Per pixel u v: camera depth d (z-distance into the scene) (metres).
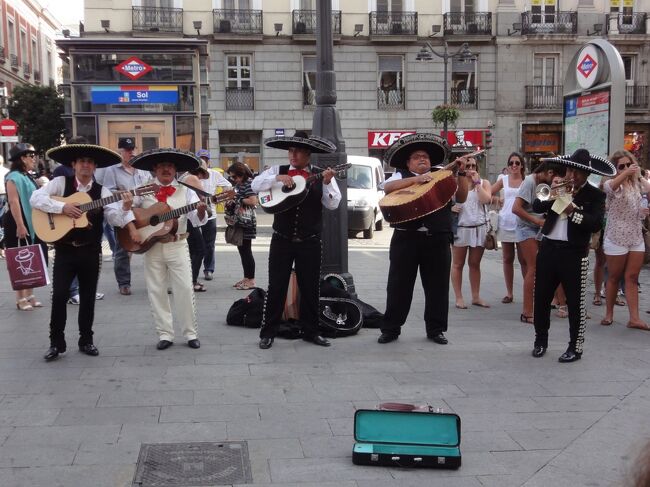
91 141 13.51
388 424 4.22
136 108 13.60
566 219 6.20
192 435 4.48
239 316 7.50
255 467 4.04
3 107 28.73
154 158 6.36
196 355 6.34
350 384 5.54
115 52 13.45
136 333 7.13
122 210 6.13
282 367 5.98
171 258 6.48
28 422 4.68
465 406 5.08
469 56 28.53
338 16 32.78
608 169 6.22
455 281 8.73
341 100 33.25
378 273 11.52
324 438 4.47
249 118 32.62
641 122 35.09
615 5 34.62
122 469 3.98
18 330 7.30
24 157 8.00
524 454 4.27
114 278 10.59
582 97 10.73
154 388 5.40
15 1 38.84
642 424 4.76
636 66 35.03
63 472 3.94
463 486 3.85
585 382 5.66
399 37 32.88
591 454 4.26
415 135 6.50
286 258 6.57
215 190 9.63
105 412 4.88
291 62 32.69
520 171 8.64
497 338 7.10
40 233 5.92
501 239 8.80
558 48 34.28
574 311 6.25
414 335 7.19
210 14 31.89
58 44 13.32
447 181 6.32
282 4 32.34
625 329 7.55
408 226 6.62
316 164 7.89
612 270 7.61
